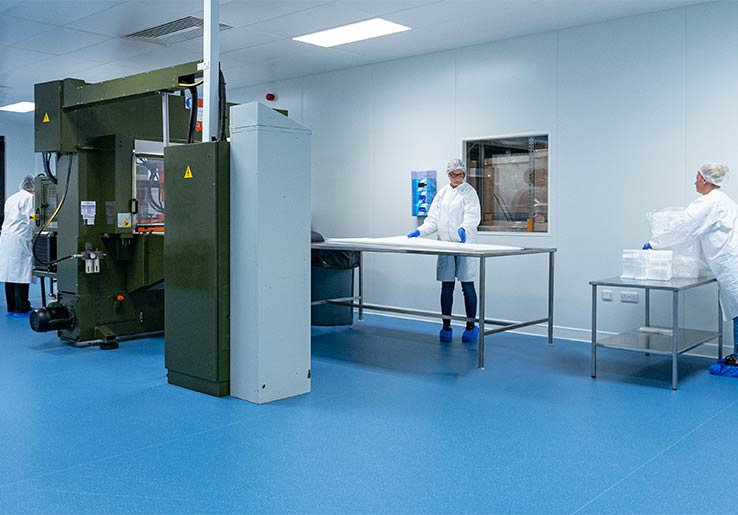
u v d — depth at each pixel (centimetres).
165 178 403
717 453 288
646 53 504
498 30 550
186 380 398
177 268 396
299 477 260
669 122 496
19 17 516
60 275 530
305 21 524
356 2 477
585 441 304
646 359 486
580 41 538
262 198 358
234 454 285
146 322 555
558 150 554
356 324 638
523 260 580
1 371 438
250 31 555
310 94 740
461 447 295
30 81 766
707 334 462
